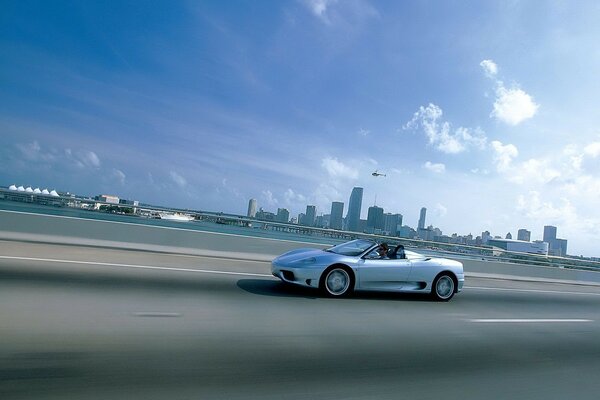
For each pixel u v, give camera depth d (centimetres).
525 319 862
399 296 961
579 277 1992
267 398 364
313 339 547
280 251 1412
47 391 333
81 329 486
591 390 469
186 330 525
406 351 544
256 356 462
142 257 1120
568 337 737
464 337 651
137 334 491
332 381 418
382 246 916
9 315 509
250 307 683
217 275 964
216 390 368
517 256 1856
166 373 391
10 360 384
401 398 395
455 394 419
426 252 1570
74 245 1177
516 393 438
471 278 1634
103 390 345
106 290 691
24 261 870
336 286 841
